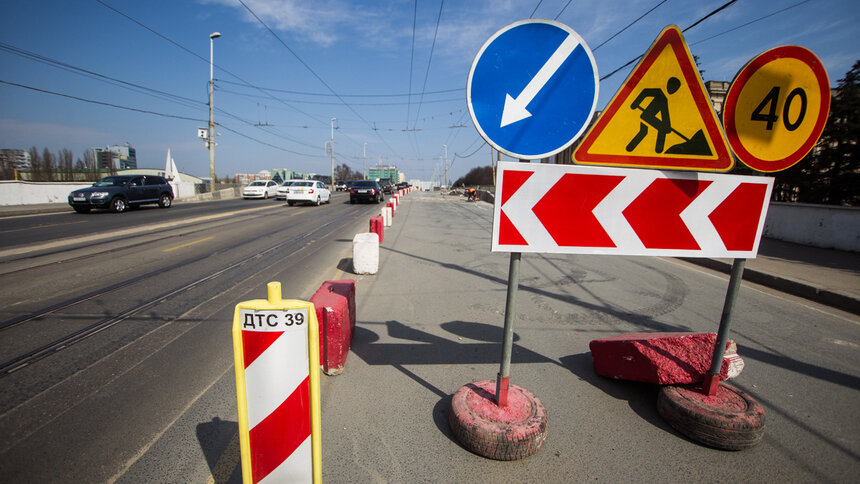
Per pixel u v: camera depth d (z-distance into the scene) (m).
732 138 2.08
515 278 2.11
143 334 3.75
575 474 2.02
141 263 6.73
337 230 11.84
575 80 1.93
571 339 3.80
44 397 2.67
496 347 3.59
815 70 2.00
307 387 1.59
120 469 2.02
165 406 2.59
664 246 2.13
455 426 2.25
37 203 19.61
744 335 3.97
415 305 4.80
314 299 3.14
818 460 2.16
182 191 28.42
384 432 2.34
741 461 2.15
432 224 14.30
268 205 22.48
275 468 1.65
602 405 2.67
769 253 8.05
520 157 1.99
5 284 5.32
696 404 2.35
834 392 2.89
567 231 2.06
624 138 2.02
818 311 4.81
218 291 5.17
